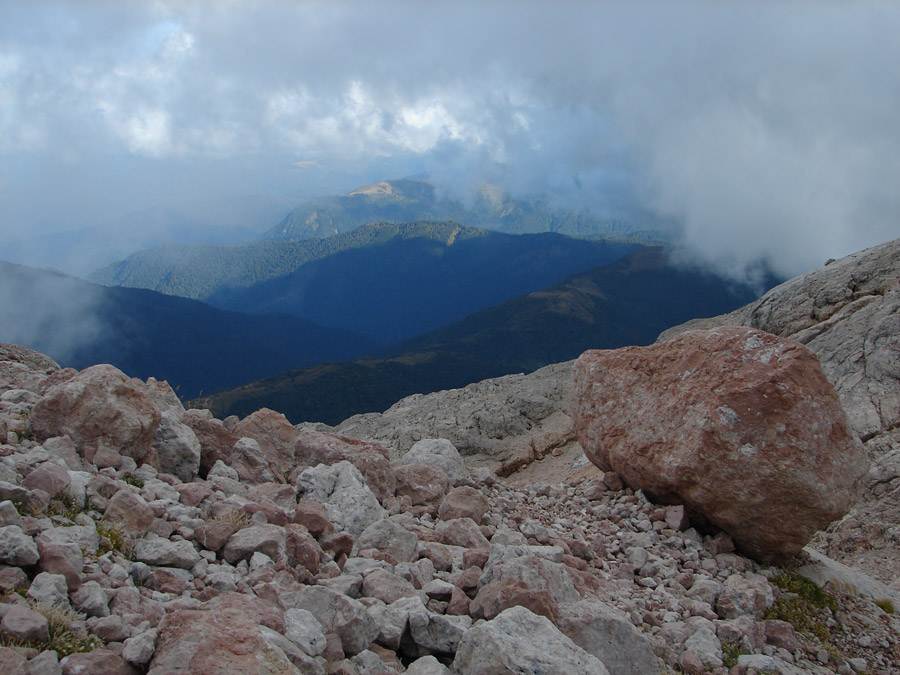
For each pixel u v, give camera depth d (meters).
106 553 7.84
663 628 10.23
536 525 13.06
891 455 24.72
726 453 12.57
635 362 15.66
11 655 5.21
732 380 13.09
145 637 6.07
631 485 15.75
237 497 11.12
